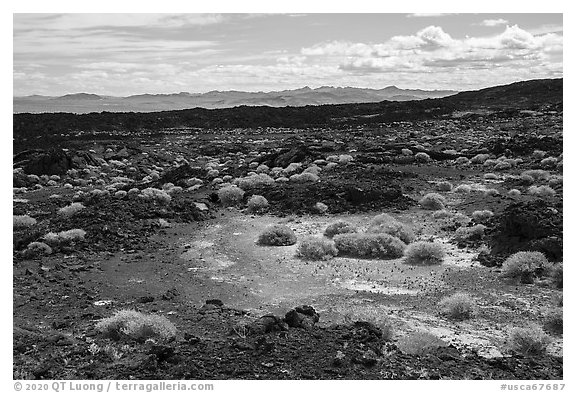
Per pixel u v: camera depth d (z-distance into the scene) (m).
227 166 46.53
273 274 18.52
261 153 53.72
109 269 19.23
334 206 27.66
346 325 12.54
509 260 17.30
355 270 18.58
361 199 28.14
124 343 11.81
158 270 19.14
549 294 15.45
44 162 44.84
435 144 48.91
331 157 40.62
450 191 31.02
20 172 43.34
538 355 11.69
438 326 13.45
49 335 12.68
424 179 33.69
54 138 64.75
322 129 77.00
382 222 24.22
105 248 21.64
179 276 18.45
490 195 29.11
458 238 21.73
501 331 13.06
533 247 18.22
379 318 12.88
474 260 19.14
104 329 12.42
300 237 23.34
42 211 29.77
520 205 21.98
